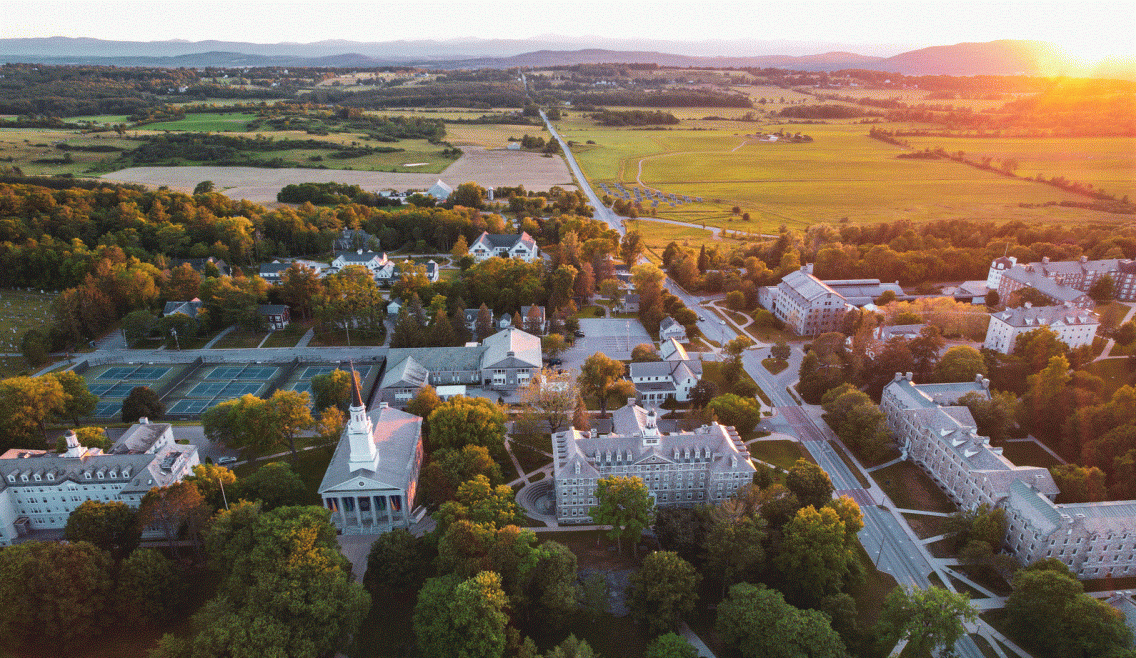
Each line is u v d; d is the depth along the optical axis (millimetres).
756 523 146375
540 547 139875
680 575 134750
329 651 127688
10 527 159375
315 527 137625
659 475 169375
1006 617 136875
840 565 138750
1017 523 150875
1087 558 145625
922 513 170750
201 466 163000
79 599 128250
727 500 154125
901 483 182625
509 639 127625
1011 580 143250
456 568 136375
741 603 128500
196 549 151250
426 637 125875
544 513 172000
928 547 158875
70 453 164625
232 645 115750
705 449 168625
